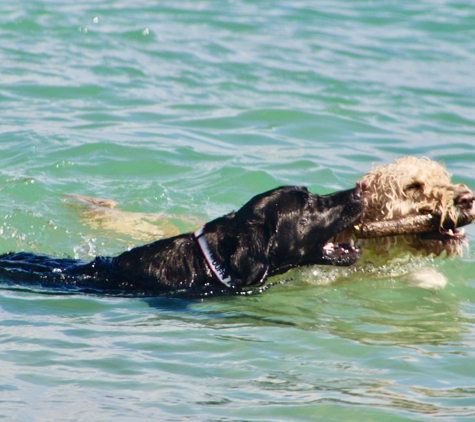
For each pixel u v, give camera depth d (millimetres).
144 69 32688
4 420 11336
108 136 26125
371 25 40625
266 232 16875
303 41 37281
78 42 35438
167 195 22688
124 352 13727
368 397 12148
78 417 11508
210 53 34844
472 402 11945
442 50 36625
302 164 24469
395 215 17875
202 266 17219
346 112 29000
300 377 12867
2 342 14031
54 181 23234
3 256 18812
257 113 28688
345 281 17781
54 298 16453
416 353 13812
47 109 28328
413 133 27250
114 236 20391
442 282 17578
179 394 12258
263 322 15328
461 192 17344
